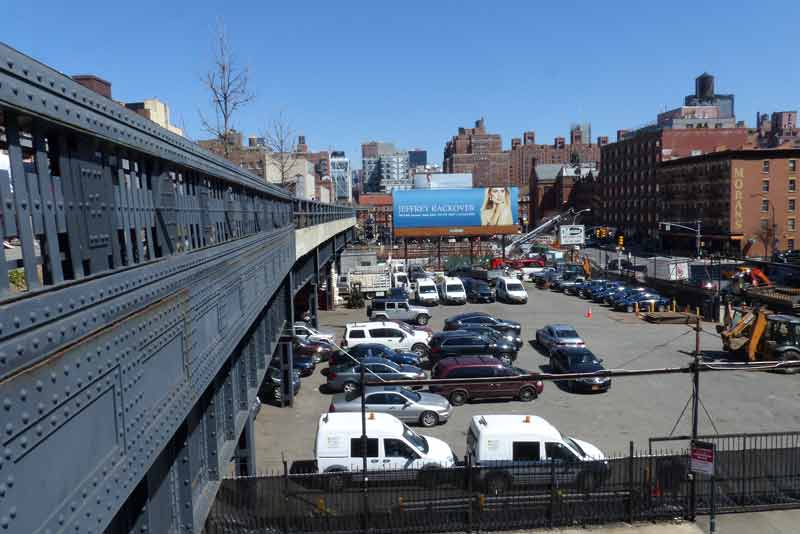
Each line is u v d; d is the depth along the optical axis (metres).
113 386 4.08
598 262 82.50
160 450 5.09
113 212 4.48
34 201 3.33
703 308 42.28
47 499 3.15
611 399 23.94
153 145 5.43
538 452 14.84
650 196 106.19
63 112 3.55
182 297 5.95
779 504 14.79
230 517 13.08
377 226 133.50
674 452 17.28
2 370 2.75
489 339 28.84
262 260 12.91
